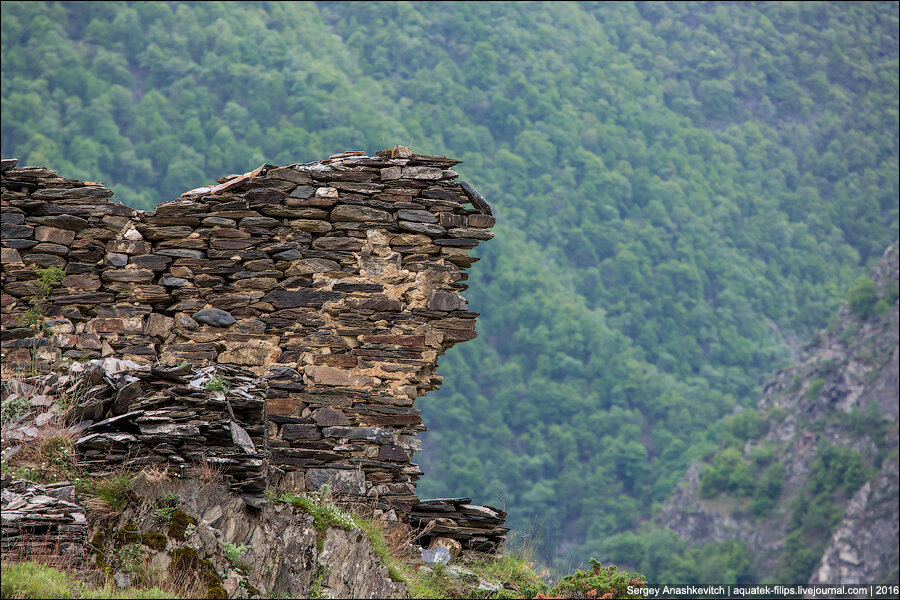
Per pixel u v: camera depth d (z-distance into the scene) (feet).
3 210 78.43
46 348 77.25
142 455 62.54
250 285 80.23
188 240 80.07
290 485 76.54
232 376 70.90
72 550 57.26
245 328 79.71
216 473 62.64
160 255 79.61
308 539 64.08
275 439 78.33
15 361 76.79
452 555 78.54
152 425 62.95
